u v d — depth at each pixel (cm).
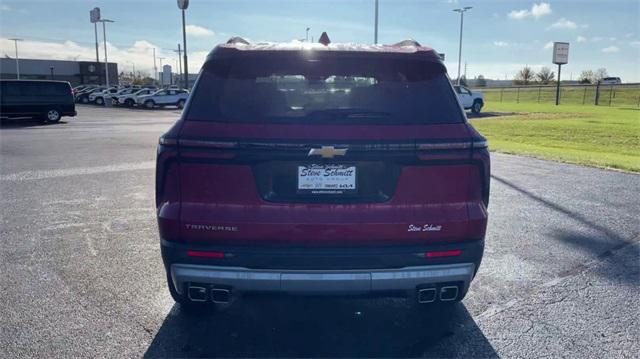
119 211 638
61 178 871
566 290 398
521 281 417
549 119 2839
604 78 9644
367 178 278
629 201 711
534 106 4506
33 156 1156
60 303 368
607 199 725
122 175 905
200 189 276
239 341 320
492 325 341
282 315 358
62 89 2405
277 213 273
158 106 4353
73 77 7850
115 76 8231
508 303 375
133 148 1328
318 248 275
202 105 282
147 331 329
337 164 274
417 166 277
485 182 291
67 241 514
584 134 1981
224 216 273
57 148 1320
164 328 334
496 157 1196
